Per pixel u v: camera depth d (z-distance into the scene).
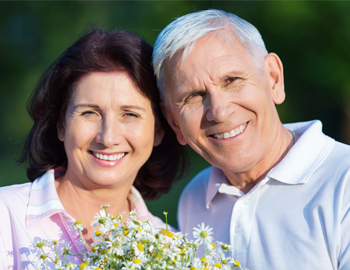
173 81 2.54
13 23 15.45
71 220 2.47
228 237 2.71
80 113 2.47
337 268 2.32
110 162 2.52
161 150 3.08
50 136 2.80
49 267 2.32
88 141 2.47
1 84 15.51
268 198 2.60
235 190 2.79
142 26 12.54
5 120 15.45
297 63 12.40
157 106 2.68
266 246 2.47
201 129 2.56
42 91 2.64
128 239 1.92
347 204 2.34
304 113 12.87
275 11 12.02
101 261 1.96
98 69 2.43
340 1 11.73
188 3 12.62
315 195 2.46
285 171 2.58
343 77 11.95
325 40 12.03
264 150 2.62
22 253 2.34
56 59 2.69
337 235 2.30
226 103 2.46
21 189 2.65
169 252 1.91
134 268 1.83
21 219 2.47
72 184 2.67
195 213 3.05
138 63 2.50
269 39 12.36
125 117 2.52
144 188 3.28
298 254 2.38
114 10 13.60
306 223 2.42
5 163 13.11
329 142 2.71
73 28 14.38
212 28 2.46
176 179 3.26
